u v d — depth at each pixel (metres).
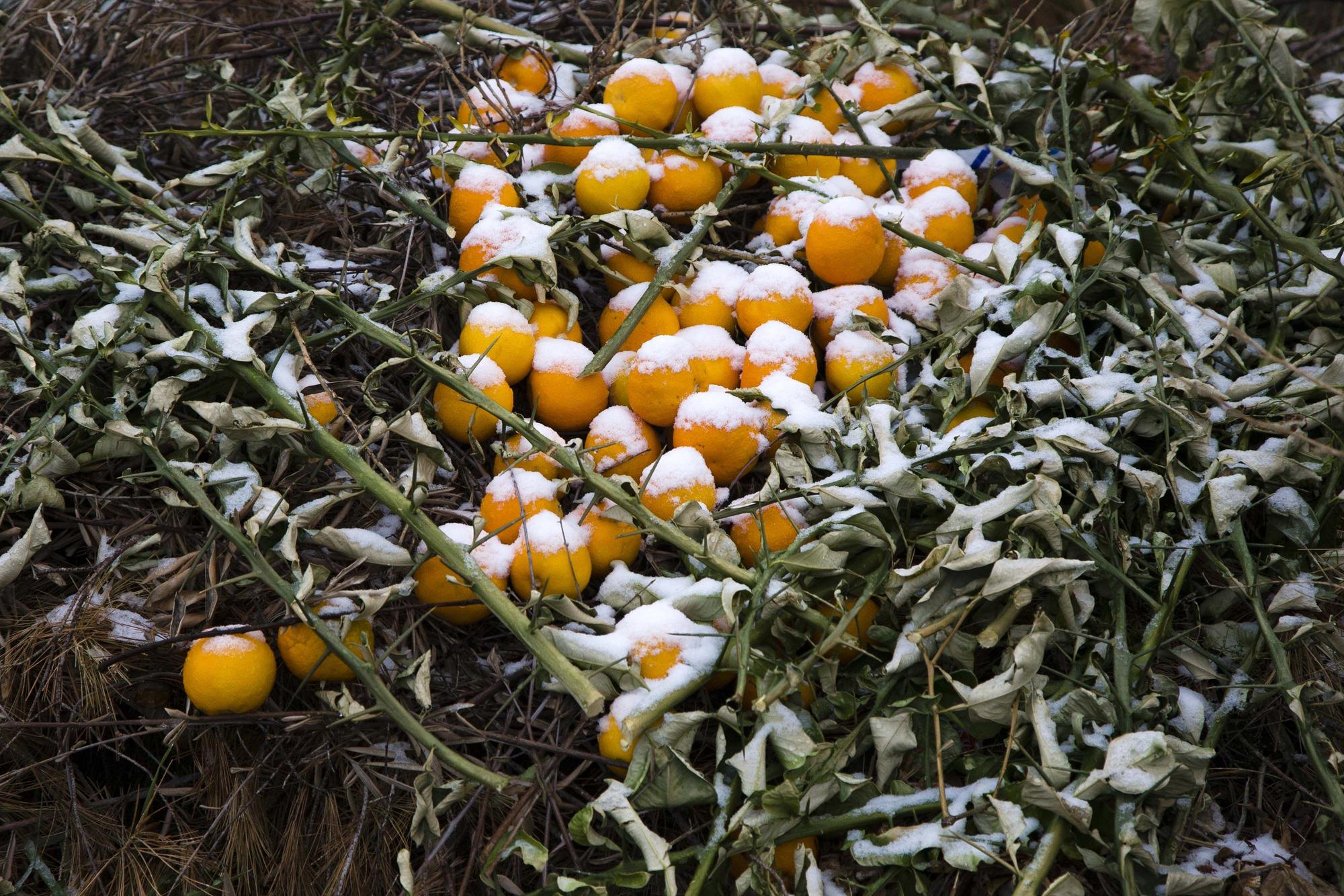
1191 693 1.51
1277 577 1.59
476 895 1.50
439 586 1.52
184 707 1.57
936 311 1.67
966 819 1.44
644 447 1.60
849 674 1.53
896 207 1.72
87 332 1.57
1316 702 1.52
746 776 1.44
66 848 1.54
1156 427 1.58
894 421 1.59
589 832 1.43
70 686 1.53
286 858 1.52
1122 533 1.54
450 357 1.56
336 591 1.48
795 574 1.51
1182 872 1.42
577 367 1.62
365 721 1.52
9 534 1.55
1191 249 1.74
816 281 1.73
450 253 1.74
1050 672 1.52
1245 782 1.56
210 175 1.68
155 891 1.52
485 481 1.62
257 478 1.53
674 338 1.59
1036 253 1.69
